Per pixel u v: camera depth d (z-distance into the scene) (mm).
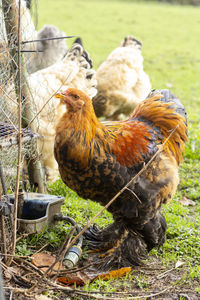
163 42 17375
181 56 15336
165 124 4082
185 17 23344
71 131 3457
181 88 11523
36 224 4000
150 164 3686
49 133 5133
